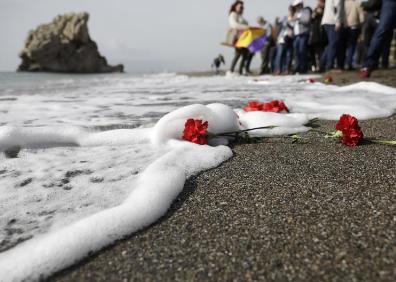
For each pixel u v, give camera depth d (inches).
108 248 46.2
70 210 55.0
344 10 310.0
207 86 287.3
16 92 245.6
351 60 362.0
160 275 40.8
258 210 55.5
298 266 41.2
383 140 96.1
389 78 260.2
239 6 407.5
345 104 157.3
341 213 53.1
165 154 79.1
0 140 86.4
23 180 67.4
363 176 68.4
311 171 72.1
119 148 88.5
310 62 479.2
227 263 42.5
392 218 50.7
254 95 204.5
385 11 242.1
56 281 40.3
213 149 83.3
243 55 443.2
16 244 45.8
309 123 120.7
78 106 162.6
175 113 93.0
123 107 158.9
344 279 38.6
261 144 94.3
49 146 90.2
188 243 46.9
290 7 407.5
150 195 56.7
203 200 59.9
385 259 41.4
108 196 59.7
